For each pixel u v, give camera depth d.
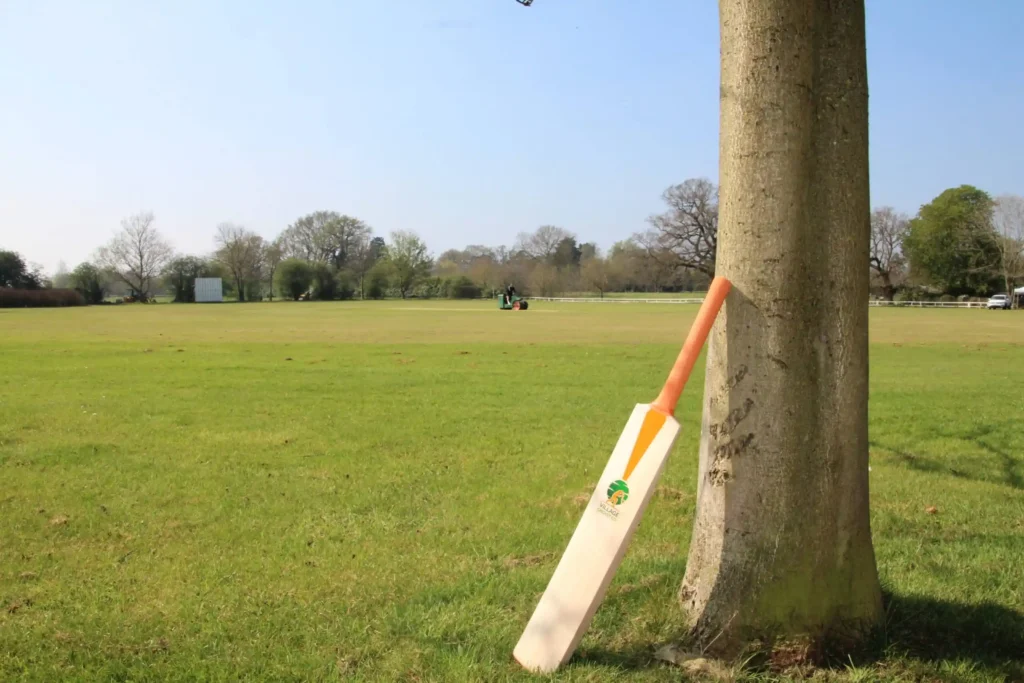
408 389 16.41
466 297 119.69
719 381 4.12
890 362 22.02
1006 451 10.54
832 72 3.93
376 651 4.30
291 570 6.12
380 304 93.19
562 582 3.93
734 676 3.79
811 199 3.93
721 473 4.10
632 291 128.62
